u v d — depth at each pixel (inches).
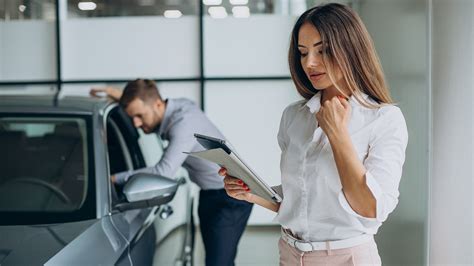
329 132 68.2
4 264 80.0
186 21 231.9
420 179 121.3
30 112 122.2
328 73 73.1
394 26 139.2
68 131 119.6
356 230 74.9
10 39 231.5
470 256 112.6
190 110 136.2
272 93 234.2
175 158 129.8
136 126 138.6
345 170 67.5
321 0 198.5
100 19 232.1
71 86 233.9
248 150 236.5
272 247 217.5
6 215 102.2
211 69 233.5
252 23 231.6
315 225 75.8
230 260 137.9
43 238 90.8
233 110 234.7
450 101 112.6
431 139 114.6
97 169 112.5
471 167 111.3
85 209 104.2
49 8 230.5
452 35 111.5
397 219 139.3
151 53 232.8
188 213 157.8
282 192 82.6
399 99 136.4
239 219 137.5
